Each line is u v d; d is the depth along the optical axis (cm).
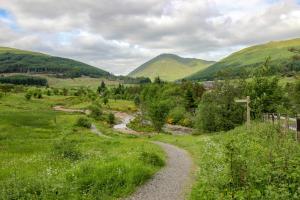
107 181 1712
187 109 10975
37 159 2919
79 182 1683
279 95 4184
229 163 1387
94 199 1520
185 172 2230
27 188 1503
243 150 1869
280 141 1980
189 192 1666
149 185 1830
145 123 10369
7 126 6688
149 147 3916
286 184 1240
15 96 16100
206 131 5862
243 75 5359
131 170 1919
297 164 1420
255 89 4350
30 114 9688
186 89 11650
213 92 5612
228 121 5425
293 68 3353
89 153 3155
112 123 10775
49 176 1770
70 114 11344
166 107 8312
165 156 3127
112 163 1983
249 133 3177
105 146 4309
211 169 1680
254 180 1313
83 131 7244
